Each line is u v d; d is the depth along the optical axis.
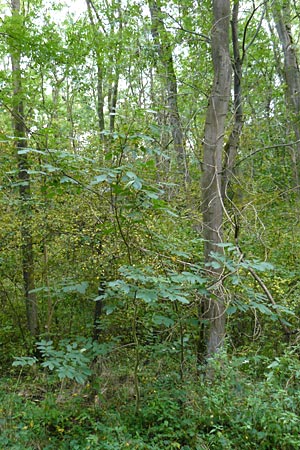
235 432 4.08
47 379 5.96
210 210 5.64
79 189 4.45
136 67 8.25
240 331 6.41
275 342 5.95
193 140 7.58
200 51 7.75
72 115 8.04
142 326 6.16
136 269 4.09
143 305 5.65
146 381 5.44
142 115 4.23
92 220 5.84
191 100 7.84
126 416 4.83
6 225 6.38
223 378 4.53
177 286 4.11
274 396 3.98
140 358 6.02
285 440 3.72
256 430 3.94
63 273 6.60
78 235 5.95
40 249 6.89
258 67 8.99
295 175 9.75
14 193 6.59
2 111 7.04
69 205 6.03
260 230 6.25
